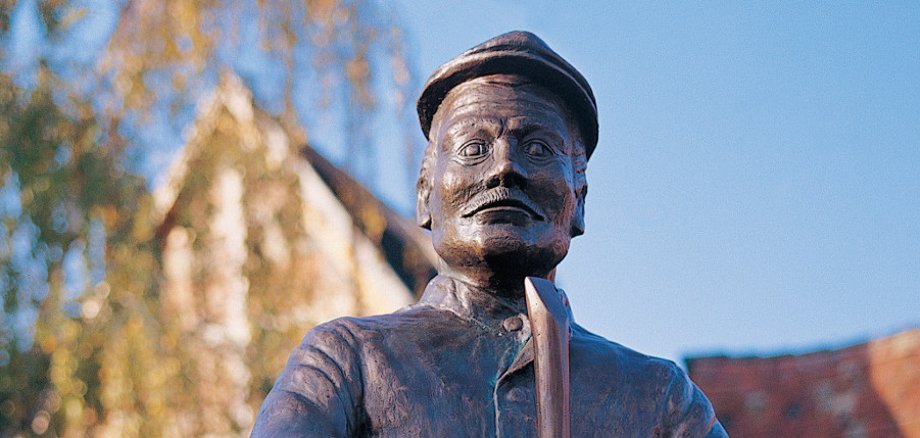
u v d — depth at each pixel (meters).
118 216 9.05
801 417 8.06
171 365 8.80
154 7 9.73
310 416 2.64
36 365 8.68
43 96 9.05
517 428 2.69
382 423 2.69
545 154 2.94
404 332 2.82
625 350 2.89
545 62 2.97
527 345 2.78
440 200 2.95
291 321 9.74
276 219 10.01
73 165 9.02
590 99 3.03
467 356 2.80
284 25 9.98
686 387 2.86
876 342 8.31
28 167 8.81
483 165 2.92
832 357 8.37
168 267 9.93
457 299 2.90
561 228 2.93
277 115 9.98
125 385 8.60
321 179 11.58
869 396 8.05
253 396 9.20
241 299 9.81
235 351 9.37
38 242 8.70
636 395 2.80
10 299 8.55
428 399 2.71
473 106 2.97
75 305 8.73
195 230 9.77
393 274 11.57
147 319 8.87
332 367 2.73
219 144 10.02
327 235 11.50
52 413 8.53
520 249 2.87
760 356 8.42
